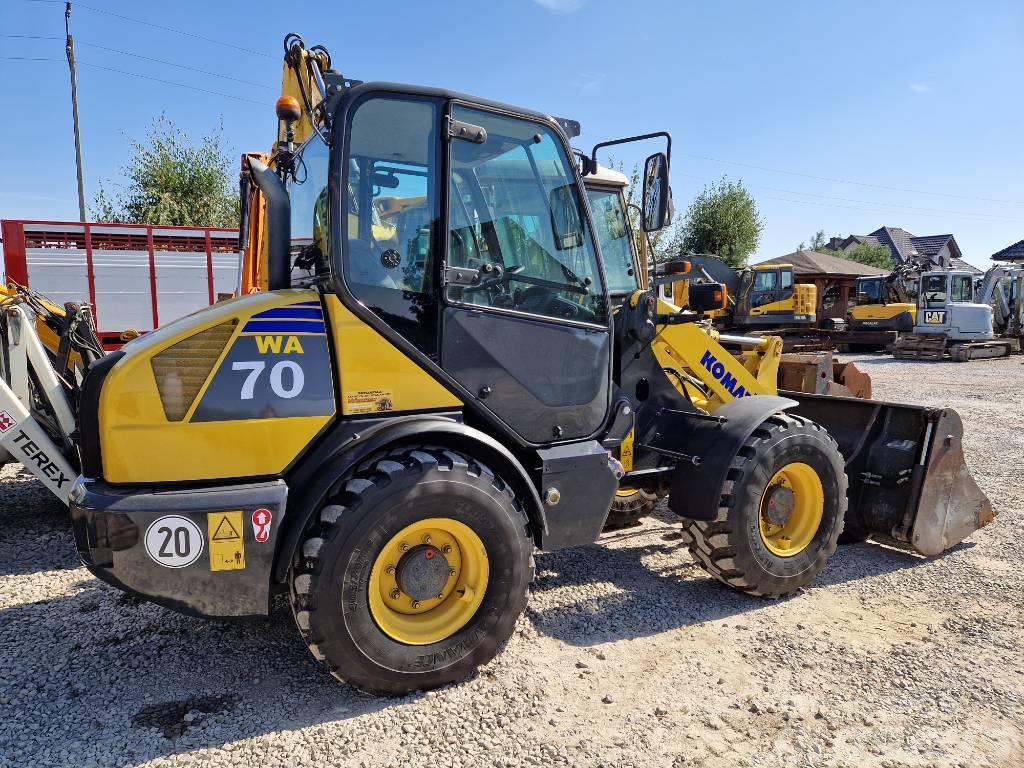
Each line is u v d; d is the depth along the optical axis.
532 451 3.13
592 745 2.44
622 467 3.61
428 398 2.84
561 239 3.23
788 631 3.31
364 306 2.69
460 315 2.89
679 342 4.00
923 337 19.61
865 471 4.29
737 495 3.42
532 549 2.91
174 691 2.77
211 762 2.34
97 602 3.58
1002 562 4.21
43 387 4.27
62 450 4.33
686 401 4.13
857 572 4.06
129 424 2.43
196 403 2.48
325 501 2.57
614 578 3.93
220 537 2.43
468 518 2.68
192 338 2.49
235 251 9.04
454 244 2.90
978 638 3.24
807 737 2.50
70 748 2.41
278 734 2.49
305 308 2.66
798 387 6.46
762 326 21.70
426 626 2.74
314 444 2.65
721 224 33.09
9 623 3.35
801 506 3.76
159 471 2.46
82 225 8.38
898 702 2.72
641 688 2.81
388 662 2.61
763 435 3.53
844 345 22.67
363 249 2.70
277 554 2.55
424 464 2.59
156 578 2.41
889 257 48.94
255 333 2.57
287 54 3.69
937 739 2.49
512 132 3.07
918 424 4.13
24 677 2.86
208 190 19.52
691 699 2.73
